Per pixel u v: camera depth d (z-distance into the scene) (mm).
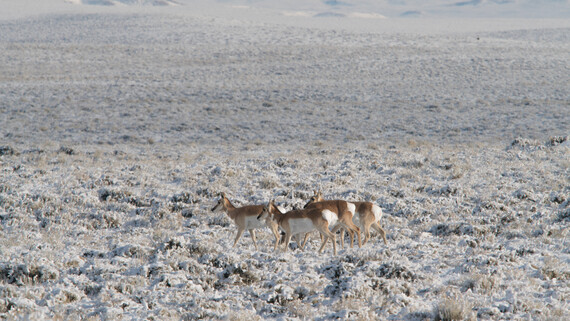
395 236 50625
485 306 30266
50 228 54594
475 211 60781
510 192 67750
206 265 40375
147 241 49938
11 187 72312
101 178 79250
